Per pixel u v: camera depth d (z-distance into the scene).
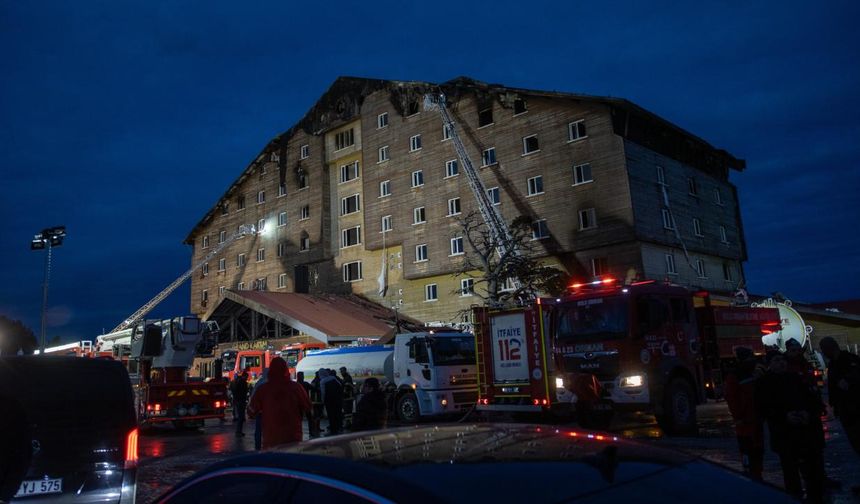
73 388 6.01
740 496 2.23
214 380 20.19
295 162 58.62
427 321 45.16
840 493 7.70
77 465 5.82
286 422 8.18
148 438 17.73
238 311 45.75
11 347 8.45
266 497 2.44
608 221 36.94
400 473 2.15
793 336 23.12
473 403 18.53
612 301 14.10
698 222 41.97
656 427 15.80
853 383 7.47
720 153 45.66
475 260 42.56
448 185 45.22
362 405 10.23
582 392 12.73
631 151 37.53
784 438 6.77
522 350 15.52
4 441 3.55
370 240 50.03
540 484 2.06
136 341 20.55
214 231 67.62
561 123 39.88
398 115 49.69
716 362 15.85
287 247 57.81
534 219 40.19
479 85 44.28
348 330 37.47
